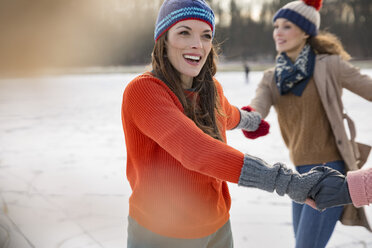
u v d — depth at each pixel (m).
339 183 0.83
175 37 1.11
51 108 10.70
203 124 1.21
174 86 1.13
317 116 1.93
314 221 1.77
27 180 3.80
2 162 4.56
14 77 39.25
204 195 1.17
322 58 1.95
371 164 3.77
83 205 3.11
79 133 6.62
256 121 1.66
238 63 65.25
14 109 10.57
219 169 0.87
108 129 7.00
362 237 2.42
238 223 2.71
